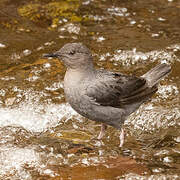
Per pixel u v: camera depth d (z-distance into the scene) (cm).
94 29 1700
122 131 1133
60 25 1717
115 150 1096
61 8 1822
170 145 1116
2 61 1481
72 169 1010
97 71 1115
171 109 1255
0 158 1045
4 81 1369
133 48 1570
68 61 1061
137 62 1505
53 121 1216
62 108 1262
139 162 1039
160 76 1133
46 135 1156
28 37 1631
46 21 1739
